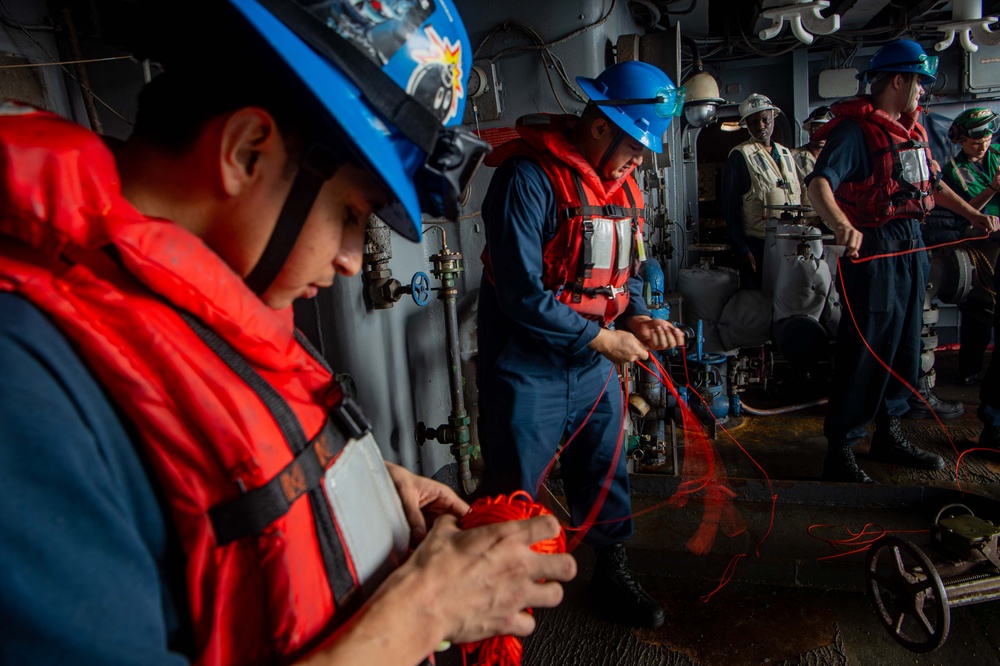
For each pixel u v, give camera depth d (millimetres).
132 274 464
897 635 1808
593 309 1906
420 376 2650
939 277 3711
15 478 360
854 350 2824
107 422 428
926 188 2707
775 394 4527
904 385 3041
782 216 3723
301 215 516
